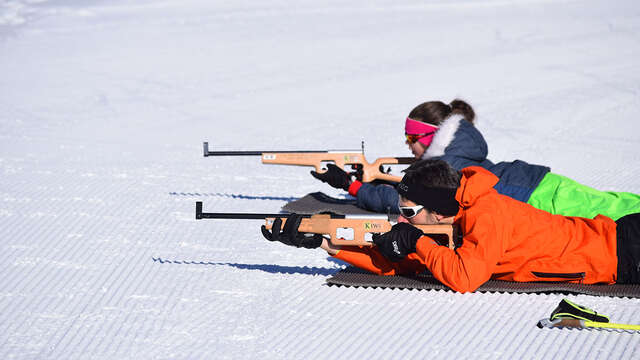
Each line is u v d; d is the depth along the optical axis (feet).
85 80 74.79
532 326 20.81
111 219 32.58
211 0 129.49
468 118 31.83
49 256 27.58
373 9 123.24
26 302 23.06
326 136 51.85
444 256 22.57
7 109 61.26
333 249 24.50
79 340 20.33
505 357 18.95
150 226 31.63
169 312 22.24
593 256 23.30
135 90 70.18
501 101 62.95
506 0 133.49
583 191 28.76
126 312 22.26
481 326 20.85
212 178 41.06
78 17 115.75
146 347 19.84
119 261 27.09
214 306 22.66
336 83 72.02
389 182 34.78
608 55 84.99
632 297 22.85
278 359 19.02
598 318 20.80
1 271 25.88
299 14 118.42
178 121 57.77
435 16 116.37
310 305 22.62
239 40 97.60
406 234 22.81
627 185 38.42
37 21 112.98
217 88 70.85
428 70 77.66
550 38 97.40
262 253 28.12
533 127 53.88
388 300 22.85
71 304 22.94
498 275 24.14
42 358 19.21
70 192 37.11
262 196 37.45
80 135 52.49
